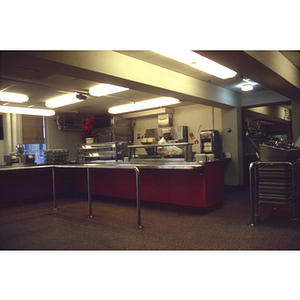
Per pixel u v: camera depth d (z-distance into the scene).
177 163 5.20
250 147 8.99
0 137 8.77
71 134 10.52
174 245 3.26
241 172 7.73
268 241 3.31
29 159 7.39
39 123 9.66
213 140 7.60
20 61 3.46
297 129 6.95
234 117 7.61
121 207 5.57
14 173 6.16
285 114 11.87
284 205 4.13
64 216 4.87
